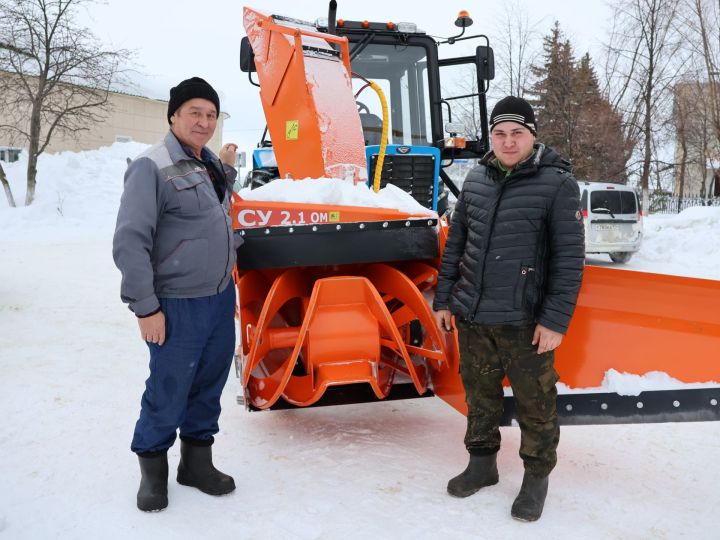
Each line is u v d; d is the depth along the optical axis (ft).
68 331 17.35
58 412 11.19
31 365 13.98
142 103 93.15
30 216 53.26
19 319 18.57
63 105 76.43
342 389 10.41
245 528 7.43
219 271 8.03
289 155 11.41
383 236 9.48
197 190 7.87
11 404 11.50
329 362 9.32
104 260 31.91
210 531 7.36
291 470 9.04
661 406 8.57
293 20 12.23
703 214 44.45
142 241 7.39
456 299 8.43
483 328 8.20
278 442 10.12
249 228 9.38
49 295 22.39
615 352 8.79
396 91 18.54
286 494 8.30
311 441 10.16
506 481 8.73
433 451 9.74
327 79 11.14
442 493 8.34
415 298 9.84
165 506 7.91
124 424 10.75
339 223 9.35
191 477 8.47
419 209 9.90
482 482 8.39
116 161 66.23
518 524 7.52
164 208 7.72
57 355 14.90
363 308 9.56
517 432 10.61
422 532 7.34
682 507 7.92
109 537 7.19
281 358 10.68
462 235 8.73
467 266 8.31
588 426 10.72
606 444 9.93
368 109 18.33
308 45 11.29
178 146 7.96
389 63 18.53
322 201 9.48
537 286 7.79
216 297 8.13
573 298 7.62
